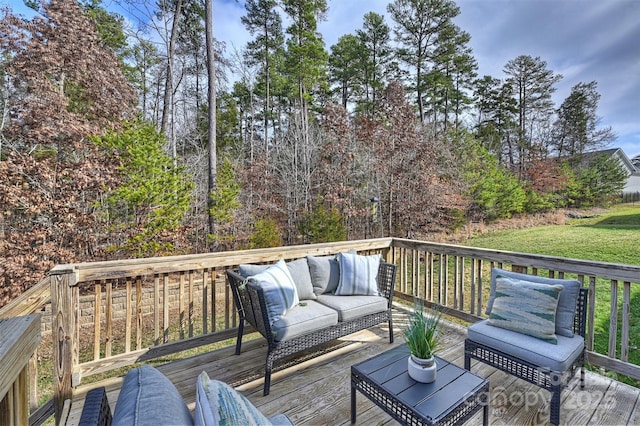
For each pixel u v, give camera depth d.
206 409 0.82
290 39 12.70
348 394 2.27
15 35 5.97
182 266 2.74
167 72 9.19
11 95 6.22
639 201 18.81
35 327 0.95
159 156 6.64
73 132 6.05
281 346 2.36
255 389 2.33
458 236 11.30
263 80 13.88
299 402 2.18
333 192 9.75
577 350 2.11
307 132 11.34
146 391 0.94
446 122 16.02
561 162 17.66
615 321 2.41
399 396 1.61
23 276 5.28
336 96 16.92
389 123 10.18
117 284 6.05
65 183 5.85
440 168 11.20
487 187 12.62
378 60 16.09
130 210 6.55
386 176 10.12
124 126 6.80
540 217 14.82
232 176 9.17
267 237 8.04
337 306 2.80
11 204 5.35
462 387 1.69
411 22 14.56
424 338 1.77
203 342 2.88
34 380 2.16
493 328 2.37
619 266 2.37
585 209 16.78
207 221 8.38
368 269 3.13
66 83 6.71
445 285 3.62
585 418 2.00
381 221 9.92
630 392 2.26
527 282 2.41
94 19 7.84
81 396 2.28
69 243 5.86
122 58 10.28
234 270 3.04
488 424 1.90
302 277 2.98
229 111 14.68
